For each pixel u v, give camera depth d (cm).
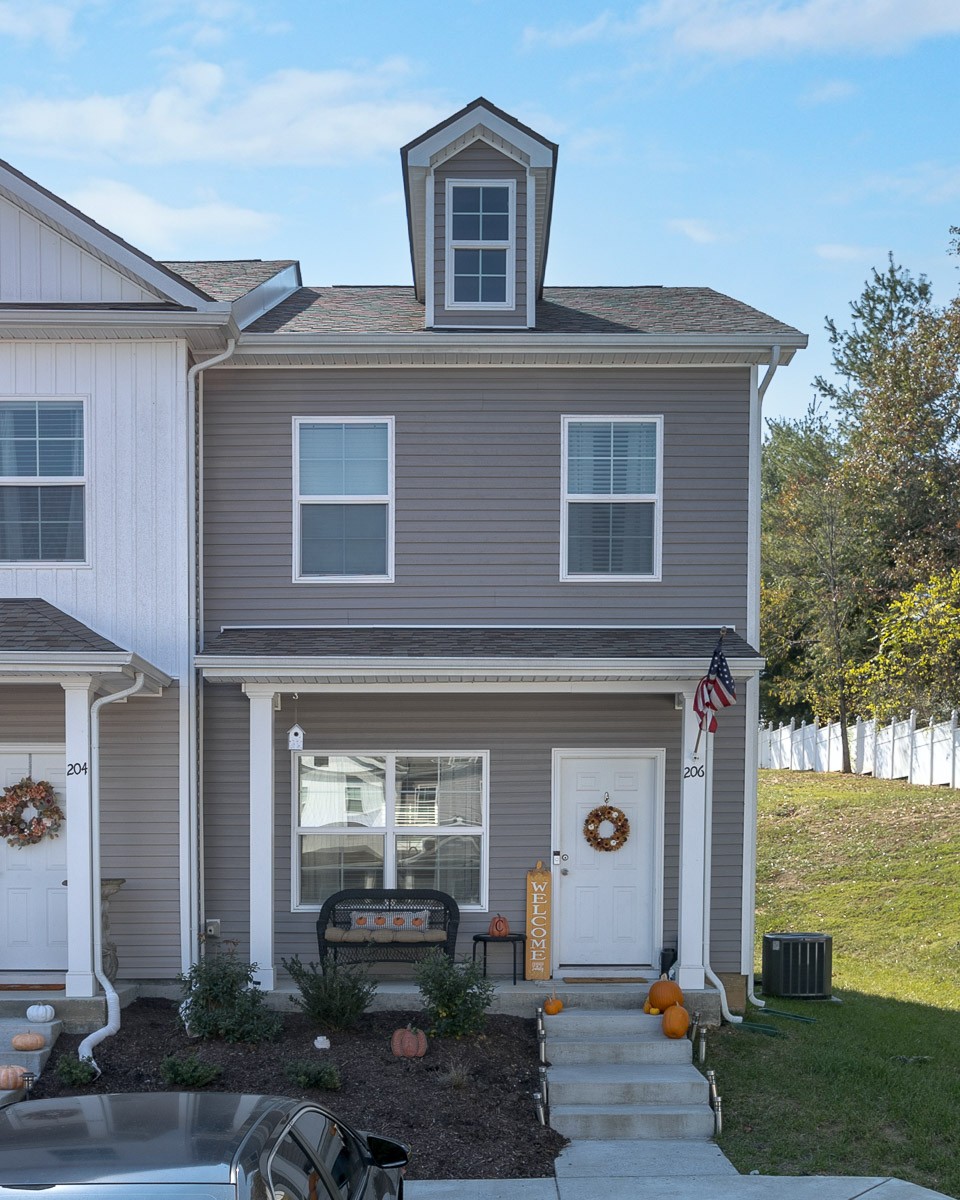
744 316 1445
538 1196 907
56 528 1314
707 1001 1276
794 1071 1159
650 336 1343
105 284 1316
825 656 3597
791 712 4397
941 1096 1087
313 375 1383
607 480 1388
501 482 1384
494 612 1380
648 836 1385
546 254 1530
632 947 1377
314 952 1359
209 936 1323
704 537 1385
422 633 1347
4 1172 491
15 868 1318
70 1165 496
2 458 1313
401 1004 1273
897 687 3070
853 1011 1382
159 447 1309
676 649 1274
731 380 1388
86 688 1191
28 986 1239
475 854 1382
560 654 1252
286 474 1381
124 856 1299
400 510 1383
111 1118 560
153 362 1313
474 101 1380
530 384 1384
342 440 1388
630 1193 911
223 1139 523
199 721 1332
